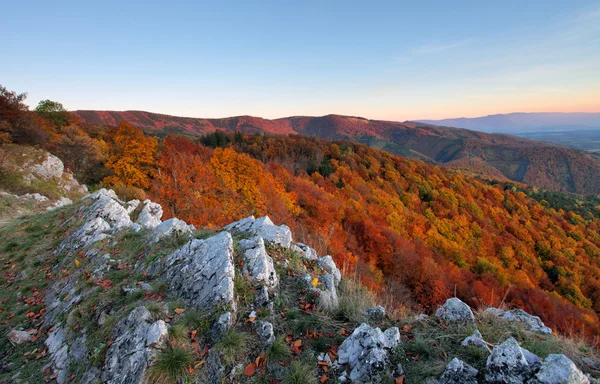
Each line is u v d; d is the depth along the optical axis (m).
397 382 3.80
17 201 21.02
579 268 65.75
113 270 7.07
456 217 79.69
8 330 6.33
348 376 4.04
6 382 4.93
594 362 4.26
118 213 10.77
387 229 50.84
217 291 5.27
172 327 4.54
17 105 31.94
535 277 62.72
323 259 7.88
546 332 5.04
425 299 34.19
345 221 51.81
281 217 37.59
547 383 3.19
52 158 29.50
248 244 6.70
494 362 3.54
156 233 8.24
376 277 29.61
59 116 51.91
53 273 8.30
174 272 6.25
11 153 26.67
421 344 4.35
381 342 4.21
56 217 12.37
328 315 5.45
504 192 111.56
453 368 3.69
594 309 56.50
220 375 4.06
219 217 31.05
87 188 33.62
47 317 6.49
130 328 4.72
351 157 108.19
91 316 5.57
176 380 3.98
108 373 4.32
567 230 87.62
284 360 4.28
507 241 73.94
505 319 5.35
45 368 5.11
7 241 10.79
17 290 7.98
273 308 5.36
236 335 4.48
